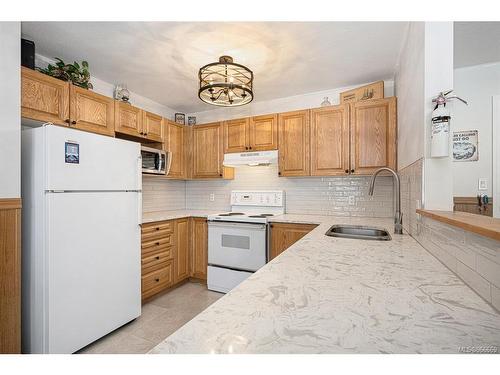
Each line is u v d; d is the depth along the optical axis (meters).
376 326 0.54
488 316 0.58
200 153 3.34
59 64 2.04
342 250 1.21
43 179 1.55
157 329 2.03
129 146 2.06
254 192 3.27
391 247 1.28
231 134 3.14
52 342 1.55
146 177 3.09
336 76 2.54
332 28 1.75
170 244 2.79
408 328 0.53
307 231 2.48
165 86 2.79
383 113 2.41
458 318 0.57
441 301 0.66
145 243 2.48
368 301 0.66
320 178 2.98
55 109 1.91
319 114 2.68
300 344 0.47
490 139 1.82
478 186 1.83
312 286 0.76
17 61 1.51
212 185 3.62
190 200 3.78
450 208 1.23
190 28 1.78
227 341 0.47
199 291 2.81
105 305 1.86
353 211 2.82
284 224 2.60
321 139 2.67
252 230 2.67
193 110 3.63
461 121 1.88
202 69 1.95
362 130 2.49
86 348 1.77
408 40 1.72
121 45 1.99
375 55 2.13
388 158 2.38
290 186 3.14
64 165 1.62
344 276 0.85
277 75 2.52
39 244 1.57
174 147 3.17
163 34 1.85
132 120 2.57
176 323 2.12
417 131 1.41
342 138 2.58
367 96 2.50
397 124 2.33
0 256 1.41
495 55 1.74
